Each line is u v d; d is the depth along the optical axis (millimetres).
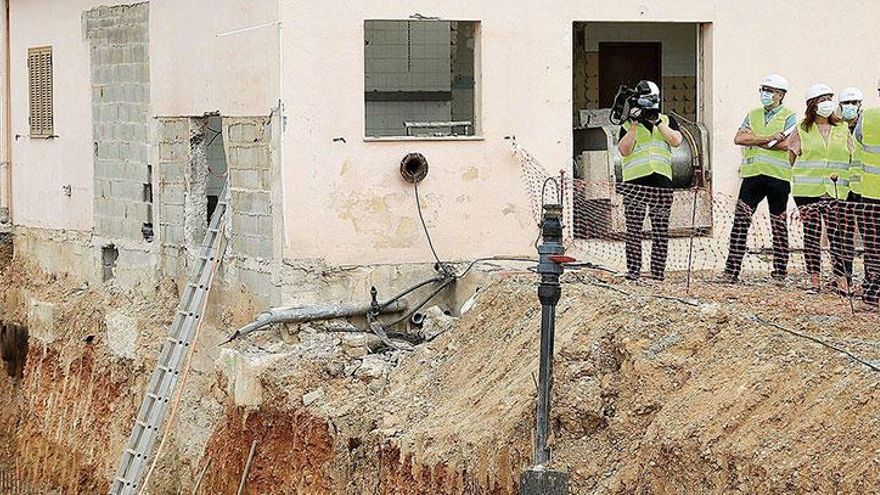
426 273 21688
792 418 13406
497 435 15812
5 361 30484
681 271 21406
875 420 12734
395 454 17125
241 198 22219
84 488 25719
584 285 18547
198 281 23078
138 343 24688
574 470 15133
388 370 19312
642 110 20281
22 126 30656
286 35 20766
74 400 26750
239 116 22062
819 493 12453
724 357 15023
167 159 24672
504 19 22000
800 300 17578
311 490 18453
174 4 24047
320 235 21094
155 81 24875
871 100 24312
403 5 21391
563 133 22422
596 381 15719
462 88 26250
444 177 21750
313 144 21000
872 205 17750
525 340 17469
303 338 20469
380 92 25812
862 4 24125
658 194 20141
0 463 29484
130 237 26156
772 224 20188
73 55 28000
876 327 15547
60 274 29062
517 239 22172
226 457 20453
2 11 31344
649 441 14383
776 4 23656
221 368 20891
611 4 22641
